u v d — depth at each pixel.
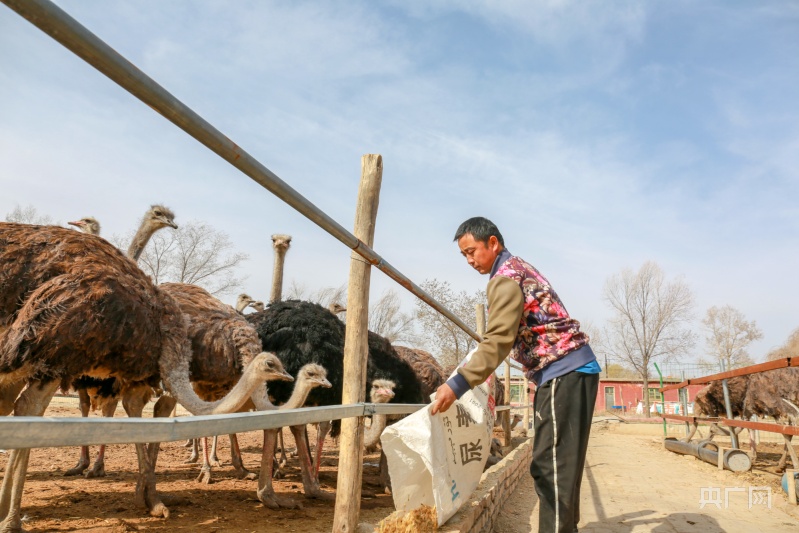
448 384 3.14
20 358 3.93
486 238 3.52
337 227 2.91
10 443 1.34
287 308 6.73
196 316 5.86
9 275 4.18
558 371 3.34
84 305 4.18
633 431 20.09
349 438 3.52
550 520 3.25
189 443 10.27
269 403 5.36
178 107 1.73
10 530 3.98
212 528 4.62
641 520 5.79
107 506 5.19
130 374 4.70
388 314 36.88
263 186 2.27
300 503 5.66
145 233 8.13
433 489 3.31
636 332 42.91
